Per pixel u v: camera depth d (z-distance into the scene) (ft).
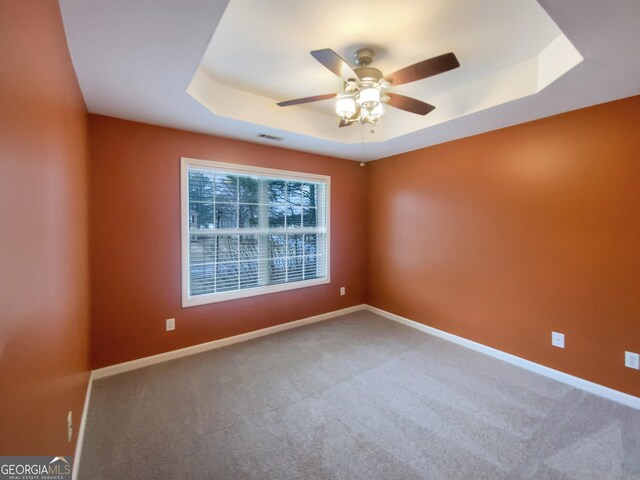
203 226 10.21
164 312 9.44
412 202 12.51
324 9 5.34
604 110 7.54
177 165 9.50
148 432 6.25
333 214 13.57
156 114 8.23
